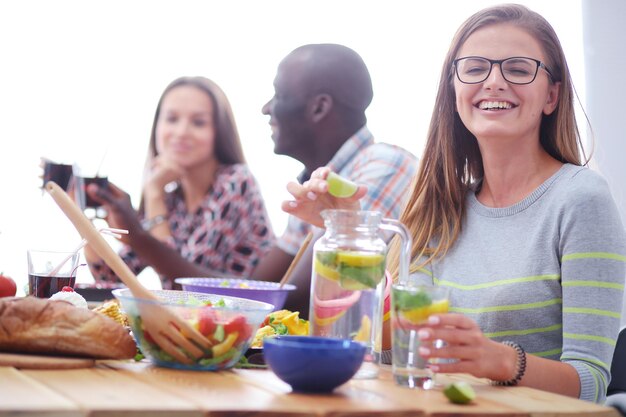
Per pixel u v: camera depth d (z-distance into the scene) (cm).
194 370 138
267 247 417
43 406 95
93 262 394
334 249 140
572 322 170
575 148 198
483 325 185
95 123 410
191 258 414
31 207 398
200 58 422
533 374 148
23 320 131
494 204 197
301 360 120
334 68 397
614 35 358
